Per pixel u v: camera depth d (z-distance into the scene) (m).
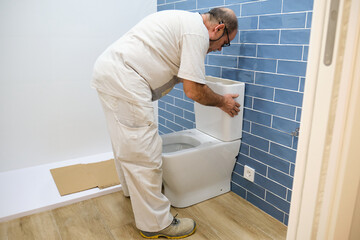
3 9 2.05
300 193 0.70
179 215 1.81
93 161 2.52
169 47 1.46
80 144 2.57
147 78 1.50
